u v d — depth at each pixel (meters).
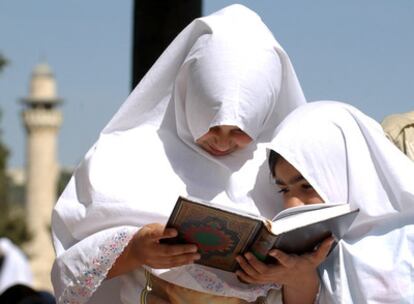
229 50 10.35
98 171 10.34
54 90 126.38
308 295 9.68
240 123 10.16
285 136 9.88
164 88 10.78
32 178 122.25
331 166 9.80
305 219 9.16
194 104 10.37
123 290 10.25
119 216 10.16
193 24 10.72
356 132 9.94
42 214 120.00
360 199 9.77
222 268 9.58
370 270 9.59
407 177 9.78
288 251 9.33
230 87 10.21
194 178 10.44
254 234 9.22
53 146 123.19
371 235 9.84
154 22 14.38
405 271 9.57
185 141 10.59
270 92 10.45
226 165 10.43
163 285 9.98
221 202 10.32
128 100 10.74
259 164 10.49
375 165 9.92
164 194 10.29
